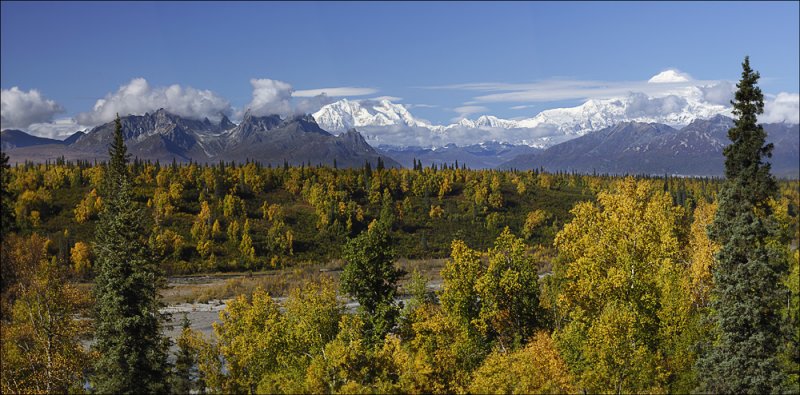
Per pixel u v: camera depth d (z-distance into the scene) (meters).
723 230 33.03
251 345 36.72
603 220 44.59
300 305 40.09
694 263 43.12
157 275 45.19
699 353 35.97
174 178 189.25
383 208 187.00
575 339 35.97
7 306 49.25
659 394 31.84
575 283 41.34
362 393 30.59
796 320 36.88
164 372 39.72
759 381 31.00
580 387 32.16
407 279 109.75
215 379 37.00
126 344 37.94
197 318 86.12
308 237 169.88
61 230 145.25
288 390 31.48
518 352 33.28
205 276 136.12
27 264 49.84
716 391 32.41
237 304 40.75
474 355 38.44
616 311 33.72
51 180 175.25
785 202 70.12
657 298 38.56
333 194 191.38
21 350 47.06
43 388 44.25
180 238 148.38
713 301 33.56
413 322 40.56
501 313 42.59
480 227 184.50
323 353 34.81
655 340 37.22
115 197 54.28
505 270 43.34
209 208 176.50
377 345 37.34
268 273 140.75
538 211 189.38
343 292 41.41
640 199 47.84
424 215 193.38
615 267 40.38
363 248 40.94
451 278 43.69
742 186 32.03
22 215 143.62
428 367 33.22
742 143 32.03
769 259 31.59
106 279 39.09
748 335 31.91
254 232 166.75
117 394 37.44
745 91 31.81
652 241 42.56
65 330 46.88
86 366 46.69
